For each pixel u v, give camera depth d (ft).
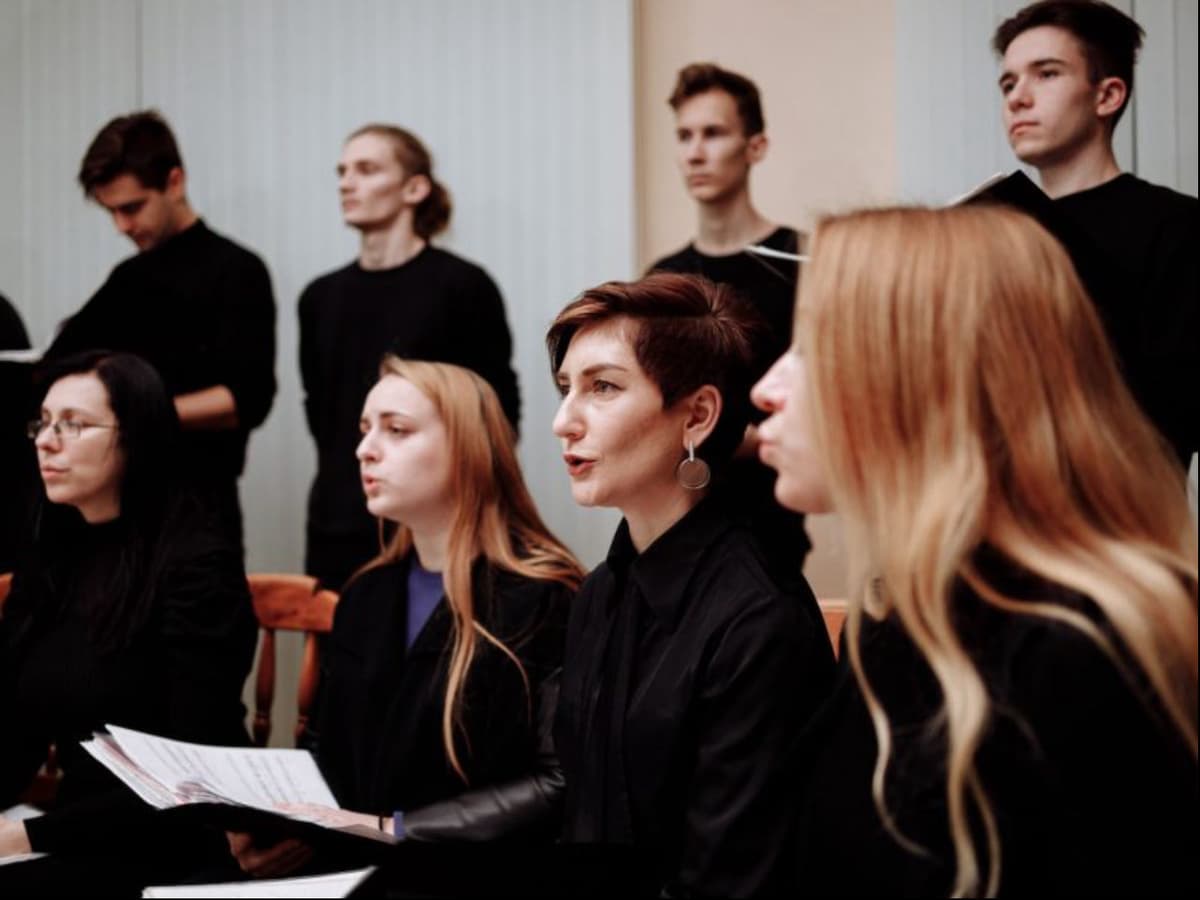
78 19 12.92
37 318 13.03
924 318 3.34
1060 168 7.25
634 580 4.59
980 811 3.14
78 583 7.01
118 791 5.73
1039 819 3.12
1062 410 3.32
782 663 4.14
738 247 10.25
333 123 12.30
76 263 12.93
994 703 3.13
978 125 10.37
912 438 3.36
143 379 7.04
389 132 10.43
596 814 4.38
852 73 11.68
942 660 3.18
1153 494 3.35
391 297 10.34
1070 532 3.24
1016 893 3.16
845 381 3.41
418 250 10.50
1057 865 3.10
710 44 11.95
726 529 4.57
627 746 4.31
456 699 5.68
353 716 6.12
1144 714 3.02
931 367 3.33
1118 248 6.63
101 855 5.57
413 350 10.11
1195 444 6.18
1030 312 3.33
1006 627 3.18
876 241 3.46
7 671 6.97
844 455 3.43
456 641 5.80
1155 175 10.13
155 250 10.19
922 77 10.57
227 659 6.75
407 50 12.12
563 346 4.77
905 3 10.62
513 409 10.46
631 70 11.62
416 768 5.77
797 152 11.80
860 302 3.41
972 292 3.33
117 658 6.73
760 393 3.79
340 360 10.45
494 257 11.92
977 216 3.46
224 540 7.02
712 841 3.95
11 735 6.93
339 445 10.43
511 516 6.26
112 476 6.93
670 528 4.59
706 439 4.61
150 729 6.73
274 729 12.01
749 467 8.18
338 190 12.29
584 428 4.58
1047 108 7.11
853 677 3.63
